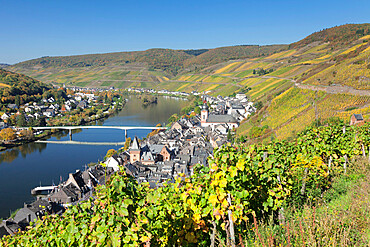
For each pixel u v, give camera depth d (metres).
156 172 64.50
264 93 176.62
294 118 87.44
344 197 14.20
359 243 8.58
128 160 78.94
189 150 81.88
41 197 53.06
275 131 86.12
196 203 10.88
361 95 79.62
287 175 13.92
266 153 13.60
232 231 9.77
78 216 10.00
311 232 8.66
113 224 8.33
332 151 19.48
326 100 86.69
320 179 16.64
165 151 80.44
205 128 121.75
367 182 15.34
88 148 99.00
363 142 22.59
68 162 80.75
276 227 10.16
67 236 9.24
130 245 8.52
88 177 59.66
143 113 183.50
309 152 18.58
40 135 118.88
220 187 10.09
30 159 84.25
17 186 61.84
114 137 119.81
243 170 10.56
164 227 10.02
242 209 10.20
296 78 157.62
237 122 126.94
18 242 12.88
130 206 8.74
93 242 8.70
